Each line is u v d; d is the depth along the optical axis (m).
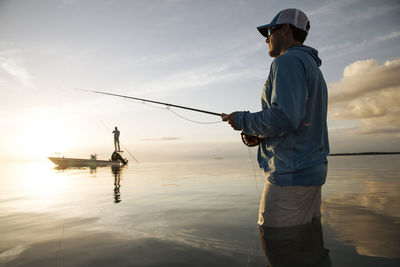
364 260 1.19
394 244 1.39
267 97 1.64
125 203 3.12
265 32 1.91
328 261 1.18
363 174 6.11
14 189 4.92
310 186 1.56
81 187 4.95
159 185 5.01
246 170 8.97
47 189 4.79
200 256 1.33
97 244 1.60
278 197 1.57
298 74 1.44
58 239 1.73
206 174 7.54
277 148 1.57
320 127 1.55
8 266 1.28
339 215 2.10
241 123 1.68
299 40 1.72
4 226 2.13
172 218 2.29
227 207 2.75
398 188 3.71
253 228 1.83
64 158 15.50
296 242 1.43
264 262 1.21
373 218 1.99
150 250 1.46
